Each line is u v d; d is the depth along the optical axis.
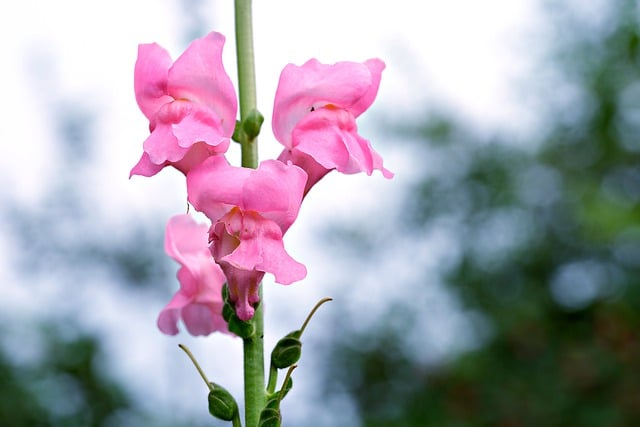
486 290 15.10
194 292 4.23
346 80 3.78
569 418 11.80
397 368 14.97
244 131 3.78
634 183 12.66
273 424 3.60
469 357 13.18
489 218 15.53
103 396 13.27
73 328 13.52
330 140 3.72
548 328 13.51
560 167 14.60
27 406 12.41
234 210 3.56
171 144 3.57
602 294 13.36
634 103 11.98
